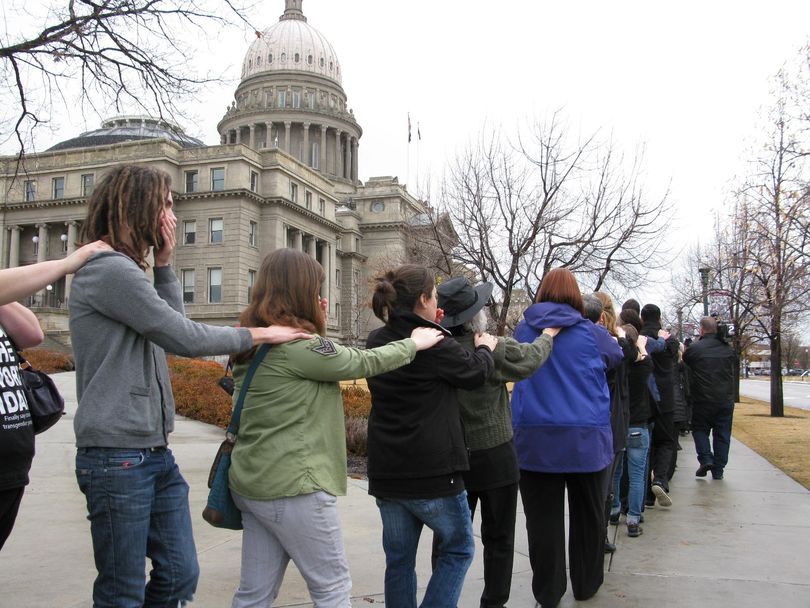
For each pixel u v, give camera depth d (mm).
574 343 4492
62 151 63688
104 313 2725
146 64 9375
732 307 28750
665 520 7086
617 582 5055
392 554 3514
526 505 4551
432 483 3355
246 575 3027
